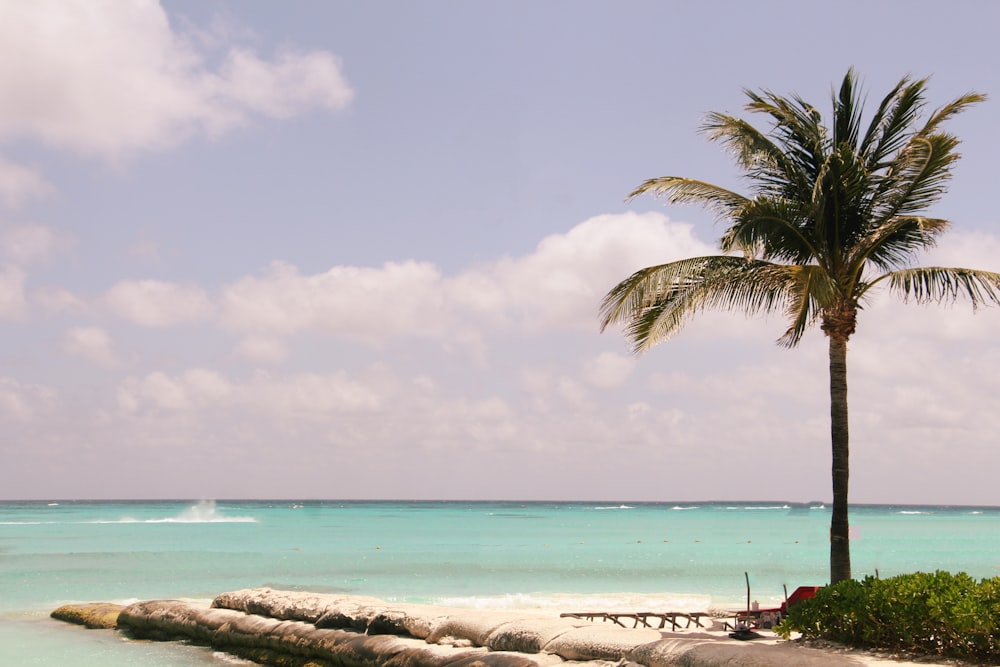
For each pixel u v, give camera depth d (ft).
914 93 55.77
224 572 129.08
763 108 56.59
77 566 137.69
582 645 48.06
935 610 40.73
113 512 500.74
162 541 206.90
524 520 414.82
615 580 119.34
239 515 456.45
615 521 409.69
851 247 55.77
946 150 52.90
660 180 56.03
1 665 62.95
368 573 128.36
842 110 57.52
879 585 45.75
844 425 53.98
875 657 42.42
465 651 52.70
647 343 58.08
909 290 55.01
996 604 39.17
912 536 257.14
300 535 243.19
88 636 74.54
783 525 362.74
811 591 55.83
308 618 65.46
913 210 55.77
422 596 98.43
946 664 39.93
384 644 56.85
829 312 54.95
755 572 132.05
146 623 74.54
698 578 122.42
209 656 66.39
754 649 41.93
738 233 51.80
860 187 54.49
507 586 110.63
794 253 56.85
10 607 91.30
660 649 44.50
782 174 57.21
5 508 630.74
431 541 216.33
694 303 54.75
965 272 52.06
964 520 470.39
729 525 360.69
